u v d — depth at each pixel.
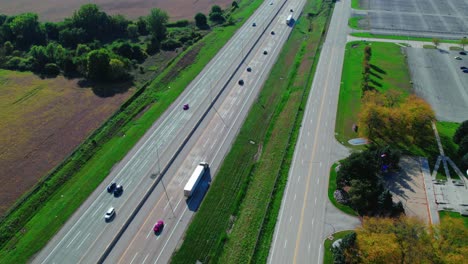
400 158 122.94
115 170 119.88
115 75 173.12
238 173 119.00
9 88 167.38
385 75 173.88
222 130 138.12
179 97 158.00
